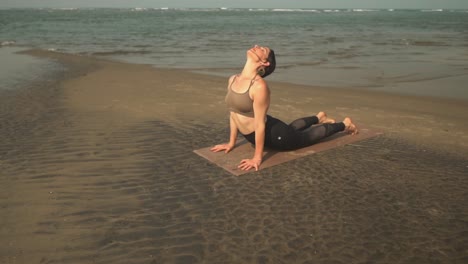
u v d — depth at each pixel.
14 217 2.79
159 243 2.48
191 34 30.86
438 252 2.41
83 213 2.87
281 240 2.52
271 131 3.91
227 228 2.67
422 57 15.41
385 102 7.39
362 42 22.91
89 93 7.89
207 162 3.93
